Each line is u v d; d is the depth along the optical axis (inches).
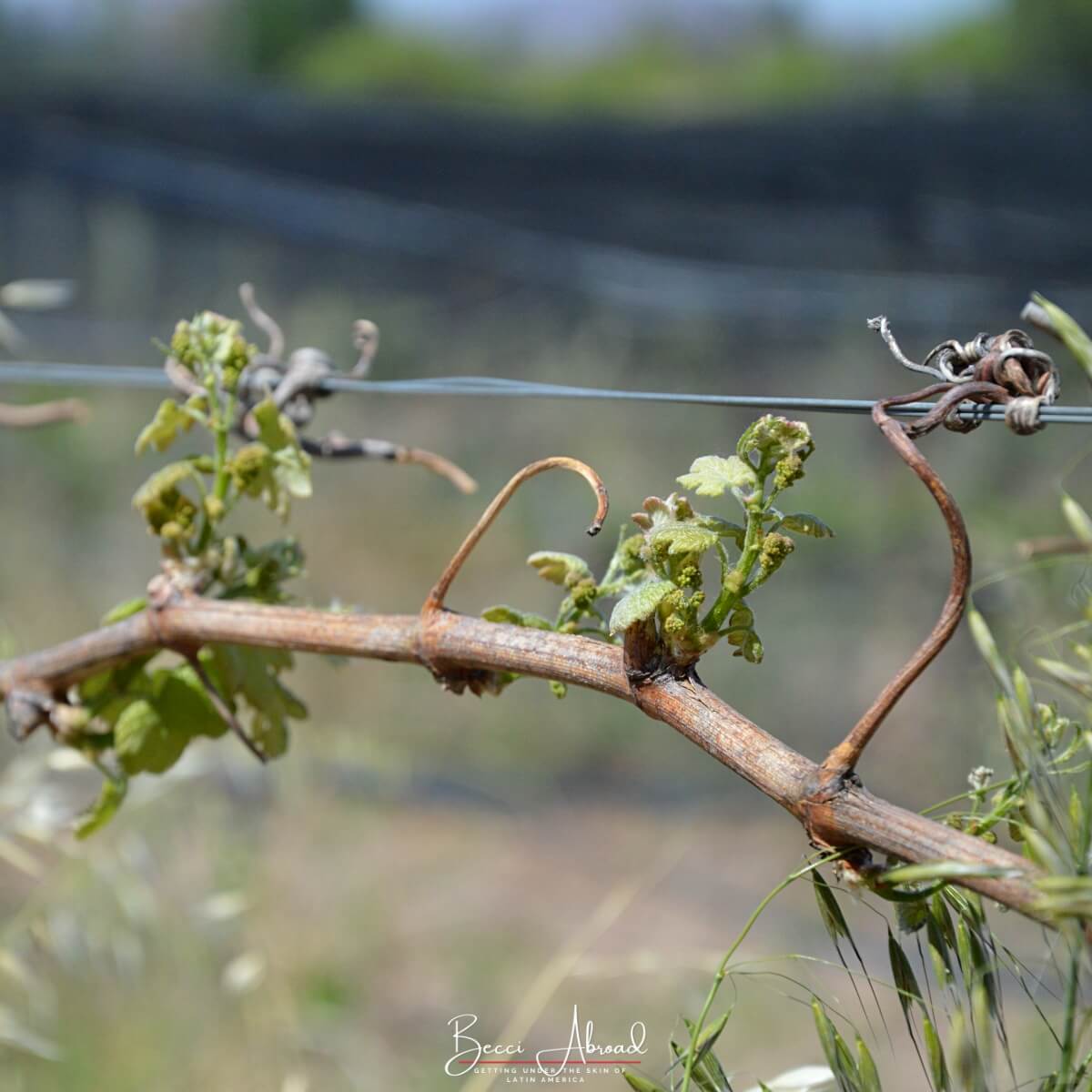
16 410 88.4
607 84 763.4
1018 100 542.3
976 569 153.0
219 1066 122.5
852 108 554.3
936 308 360.2
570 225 468.4
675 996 146.2
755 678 237.8
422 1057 142.4
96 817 63.3
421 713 226.5
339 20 877.2
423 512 291.9
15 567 257.8
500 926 170.1
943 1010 43.1
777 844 196.7
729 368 346.9
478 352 368.2
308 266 449.7
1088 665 39.8
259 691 62.4
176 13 865.5
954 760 206.4
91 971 121.0
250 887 144.2
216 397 61.4
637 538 52.7
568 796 210.8
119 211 491.5
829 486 281.1
